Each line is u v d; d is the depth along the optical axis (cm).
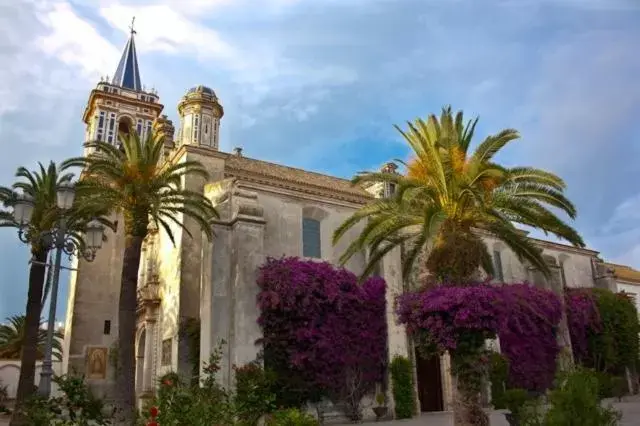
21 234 1886
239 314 2484
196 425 1151
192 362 2683
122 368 2239
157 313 3147
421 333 1794
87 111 5706
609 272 4800
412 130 2070
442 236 1902
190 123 4031
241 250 2580
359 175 2128
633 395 4041
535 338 3531
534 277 3994
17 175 2688
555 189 1928
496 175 1880
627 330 4225
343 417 2683
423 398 3222
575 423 1132
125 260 2361
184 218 2997
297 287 2606
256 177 3353
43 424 1192
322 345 2608
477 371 1720
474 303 1702
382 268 3006
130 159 2430
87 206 2348
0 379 4319
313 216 3084
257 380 2208
